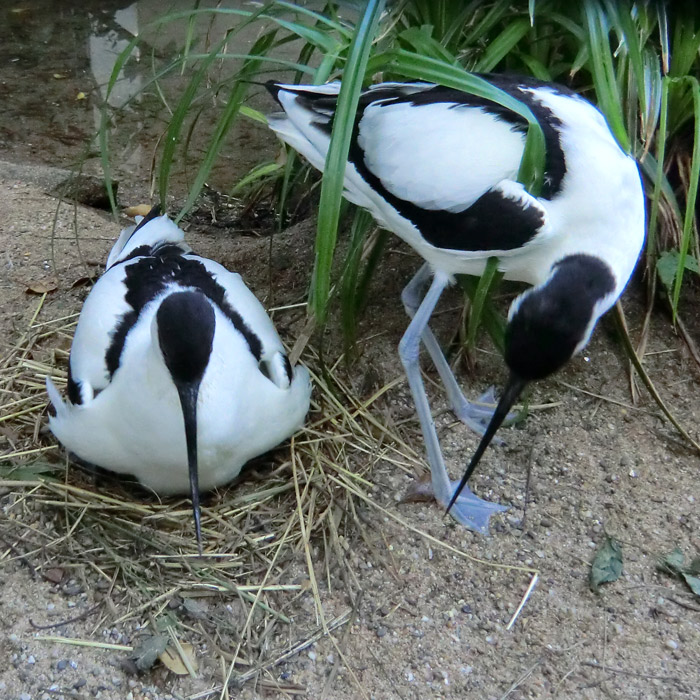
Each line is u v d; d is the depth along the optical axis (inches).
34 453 121.1
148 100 239.1
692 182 111.1
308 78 182.1
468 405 131.4
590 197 98.3
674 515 118.5
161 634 98.9
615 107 111.0
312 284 133.0
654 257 138.0
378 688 96.5
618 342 140.6
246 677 95.8
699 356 138.3
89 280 156.9
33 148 216.2
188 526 112.0
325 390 132.5
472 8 128.7
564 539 114.9
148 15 295.9
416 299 125.6
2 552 107.3
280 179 181.8
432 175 103.0
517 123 102.7
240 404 108.7
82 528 110.3
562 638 102.8
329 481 119.0
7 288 152.9
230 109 124.8
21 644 97.3
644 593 108.5
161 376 102.3
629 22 117.4
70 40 277.1
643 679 98.4
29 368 134.3
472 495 119.6
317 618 102.9
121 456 111.6
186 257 131.5
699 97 117.3
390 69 102.8
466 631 103.2
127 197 198.5
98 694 93.6
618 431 130.7
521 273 107.3
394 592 106.9
